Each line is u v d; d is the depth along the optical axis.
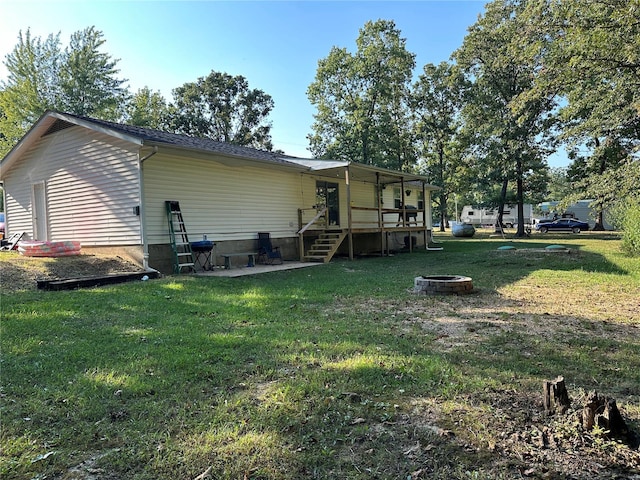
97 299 6.02
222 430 2.22
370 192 17.20
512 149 22.27
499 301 5.87
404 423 2.30
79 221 10.54
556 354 3.47
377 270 9.88
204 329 4.36
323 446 2.07
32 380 2.94
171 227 9.45
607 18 8.66
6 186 13.02
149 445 2.07
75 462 1.95
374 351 3.54
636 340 3.90
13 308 5.34
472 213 43.50
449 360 3.31
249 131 39.94
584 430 2.14
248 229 11.71
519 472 1.85
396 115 29.41
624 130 10.94
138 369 3.14
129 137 8.59
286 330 4.29
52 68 23.55
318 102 28.47
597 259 10.66
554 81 10.12
